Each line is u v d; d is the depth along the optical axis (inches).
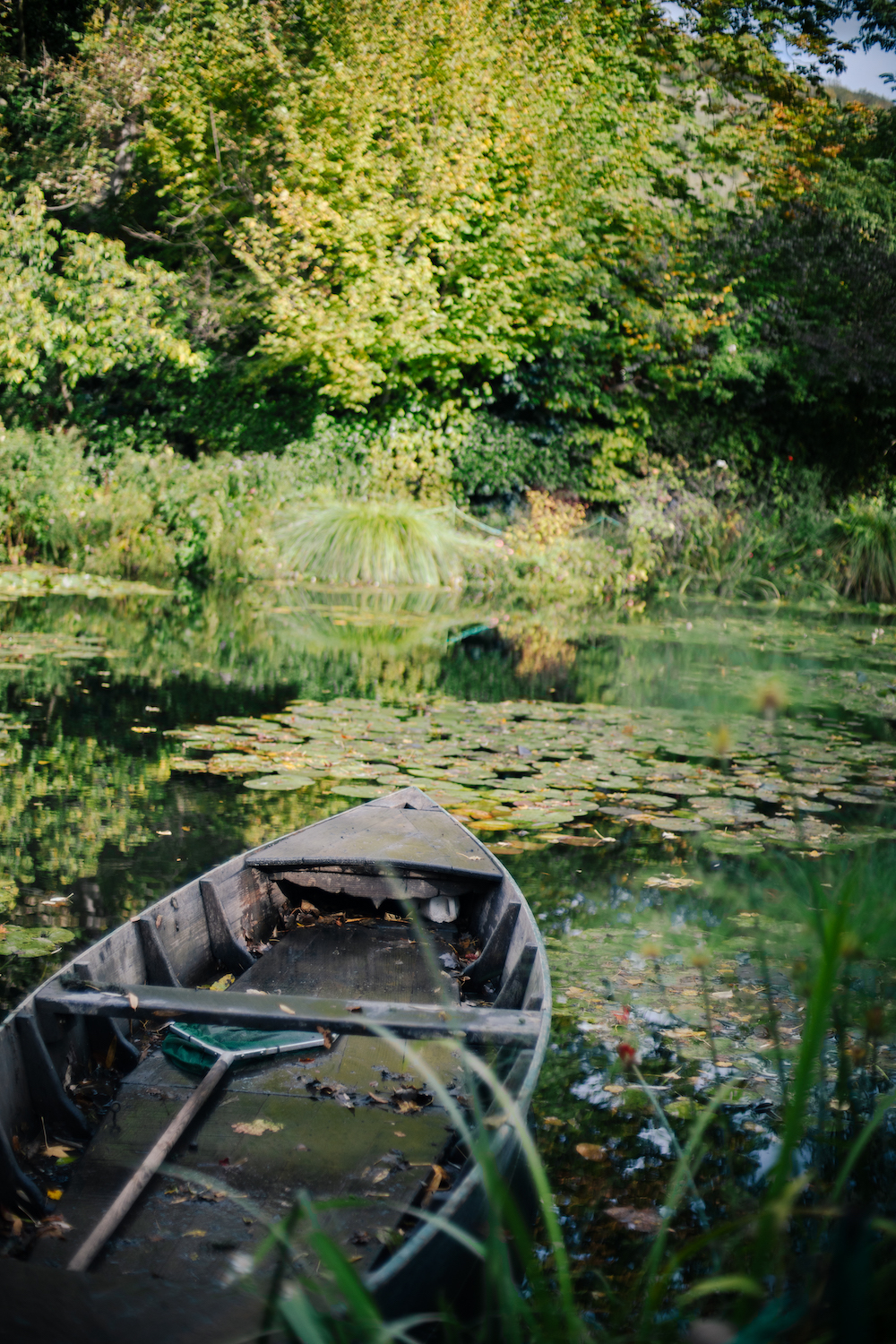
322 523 630.5
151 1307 67.5
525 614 549.3
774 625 538.3
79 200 652.1
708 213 756.6
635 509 660.1
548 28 712.4
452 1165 95.4
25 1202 84.5
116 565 589.3
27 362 565.6
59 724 287.7
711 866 195.2
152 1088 104.1
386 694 348.2
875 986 111.3
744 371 689.6
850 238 711.1
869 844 204.7
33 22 745.0
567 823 222.7
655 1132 110.8
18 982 139.5
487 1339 72.6
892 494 693.9
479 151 645.9
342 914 163.5
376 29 637.3
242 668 381.4
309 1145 95.7
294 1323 55.9
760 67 784.9
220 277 685.9
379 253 634.8
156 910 126.4
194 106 632.4
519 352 673.6
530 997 113.0
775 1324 56.1
